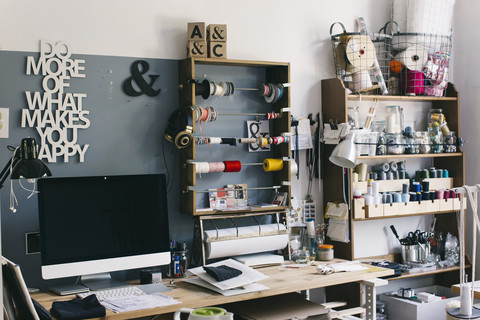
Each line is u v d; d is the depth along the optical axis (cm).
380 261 358
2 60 267
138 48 299
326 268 301
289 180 328
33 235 273
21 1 271
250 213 316
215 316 204
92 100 288
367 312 302
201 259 306
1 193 267
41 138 276
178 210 311
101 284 272
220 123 324
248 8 334
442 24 377
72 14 282
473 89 407
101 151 290
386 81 378
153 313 232
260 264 313
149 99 303
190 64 297
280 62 325
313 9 358
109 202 271
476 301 405
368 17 380
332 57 365
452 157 398
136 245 275
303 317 264
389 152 368
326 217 359
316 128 360
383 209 358
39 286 275
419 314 354
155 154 305
